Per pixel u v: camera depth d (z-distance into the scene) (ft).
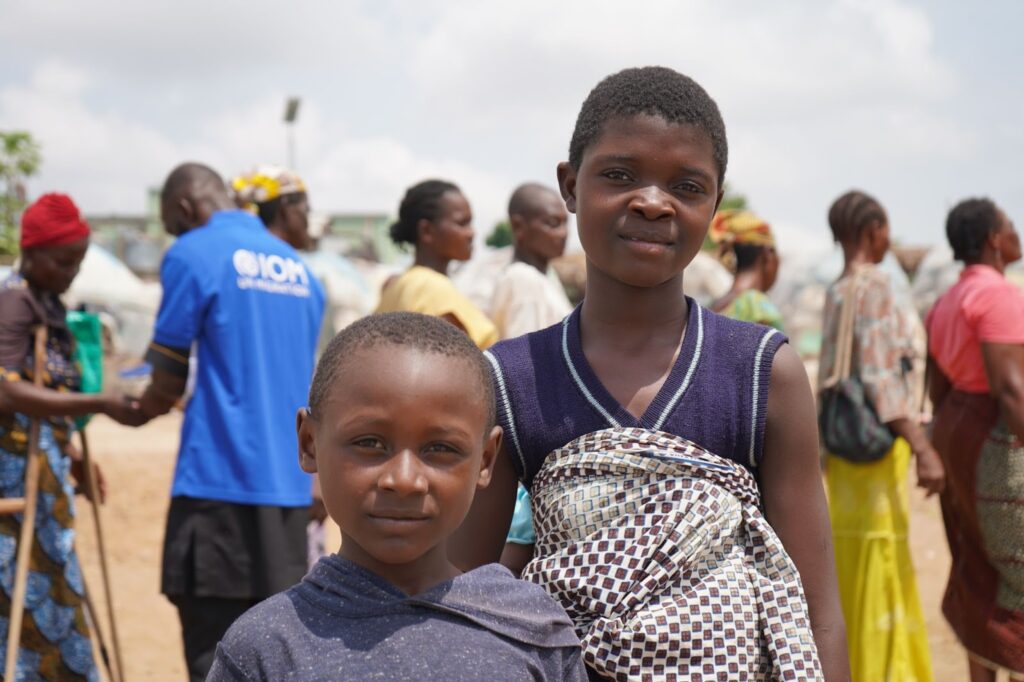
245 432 13.24
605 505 5.89
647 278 6.15
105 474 34.19
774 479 6.28
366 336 5.37
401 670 5.13
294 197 16.46
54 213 12.85
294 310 13.99
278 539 13.28
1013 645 13.76
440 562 5.50
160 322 13.25
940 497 14.98
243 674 5.22
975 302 13.98
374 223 118.42
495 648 5.28
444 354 5.32
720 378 6.21
